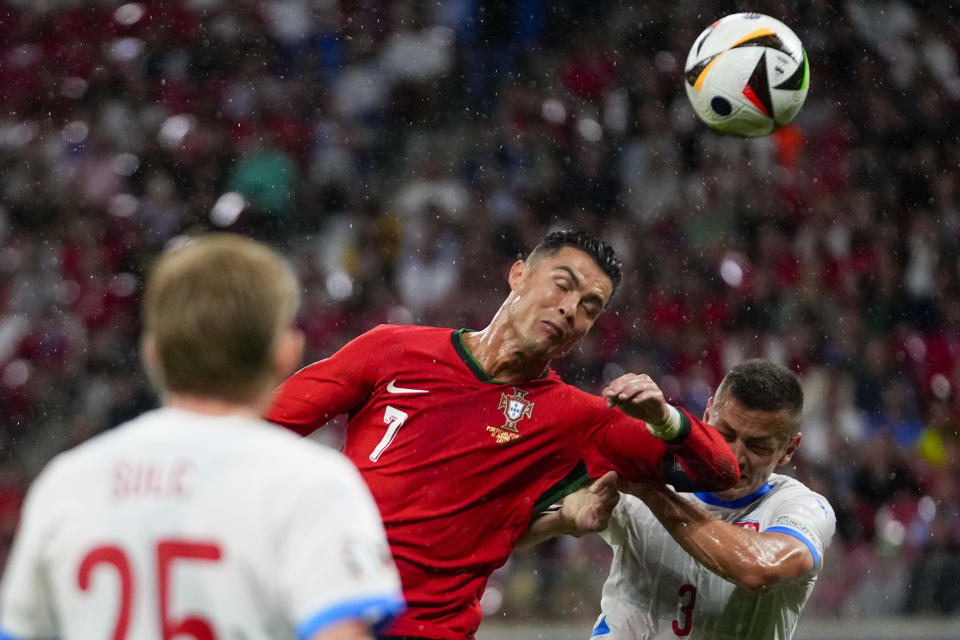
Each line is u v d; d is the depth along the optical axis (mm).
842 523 35875
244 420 6965
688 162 46125
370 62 47438
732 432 13023
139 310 41312
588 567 28688
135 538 6621
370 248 42562
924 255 45719
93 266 41938
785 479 14000
